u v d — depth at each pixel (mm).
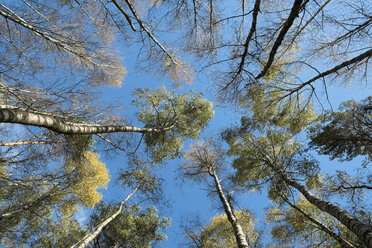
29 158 5160
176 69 7000
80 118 5148
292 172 7617
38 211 6867
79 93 4516
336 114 6293
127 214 10141
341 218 4824
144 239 10227
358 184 6562
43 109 3982
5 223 6242
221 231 9297
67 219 7523
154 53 6402
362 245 5762
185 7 4828
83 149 6406
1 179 5457
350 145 6461
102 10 5707
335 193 6598
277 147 9055
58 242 7695
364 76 5445
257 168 8906
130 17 5176
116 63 6410
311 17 4270
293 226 8062
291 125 7840
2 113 2807
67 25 5344
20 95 3945
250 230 8258
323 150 7117
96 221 8797
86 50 5672
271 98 6660
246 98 6012
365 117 5758
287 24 3506
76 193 7992
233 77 4969
